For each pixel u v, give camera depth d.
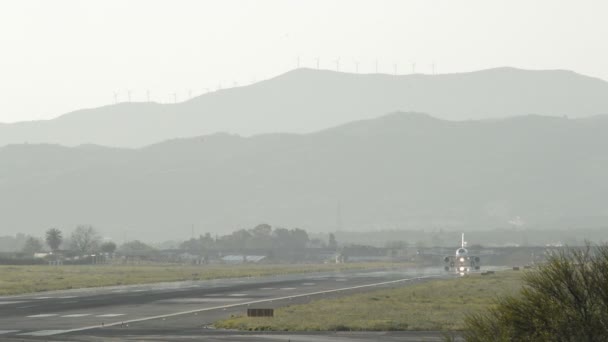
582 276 80.25
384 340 136.25
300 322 164.62
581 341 77.94
